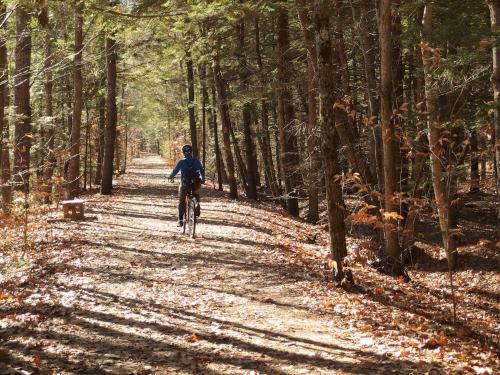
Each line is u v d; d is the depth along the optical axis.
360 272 11.45
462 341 6.78
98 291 7.45
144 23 10.69
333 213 8.55
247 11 11.06
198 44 16.12
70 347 5.27
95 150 34.03
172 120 53.41
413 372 4.96
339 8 14.19
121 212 16.89
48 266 8.66
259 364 5.11
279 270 9.54
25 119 13.58
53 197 15.04
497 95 9.77
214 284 8.30
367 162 15.80
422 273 14.93
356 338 6.00
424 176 12.60
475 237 18.22
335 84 14.95
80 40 17.61
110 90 23.03
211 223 15.33
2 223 10.95
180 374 4.80
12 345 5.16
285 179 21.12
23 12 10.13
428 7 12.43
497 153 10.01
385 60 10.93
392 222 11.80
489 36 9.78
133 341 5.59
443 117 12.70
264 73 19.59
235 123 33.44
